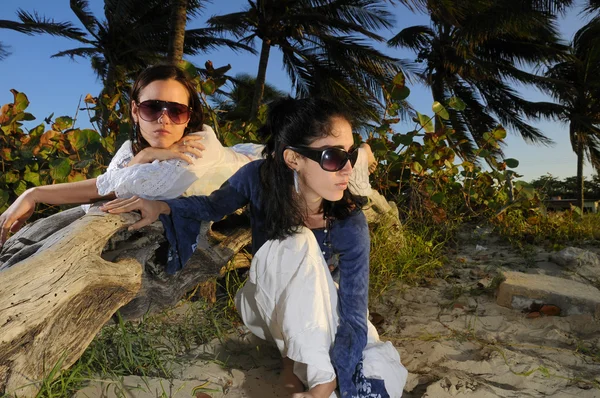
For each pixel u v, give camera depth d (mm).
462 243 4633
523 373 2031
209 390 1796
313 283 1628
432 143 4863
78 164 3420
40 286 1509
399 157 4875
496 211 5164
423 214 4824
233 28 15414
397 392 1676
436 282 3375
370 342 1811
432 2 11438
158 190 1832
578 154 18812
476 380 1965
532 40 17594
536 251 4316
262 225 1872
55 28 15227
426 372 2053
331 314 1674
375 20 14062
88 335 1720
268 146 1705
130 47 16766
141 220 1773
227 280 2734
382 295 3035
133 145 2096
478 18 14672
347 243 1761
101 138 3607
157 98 1915
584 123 17312
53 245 1616
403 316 2721
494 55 18109
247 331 2377
